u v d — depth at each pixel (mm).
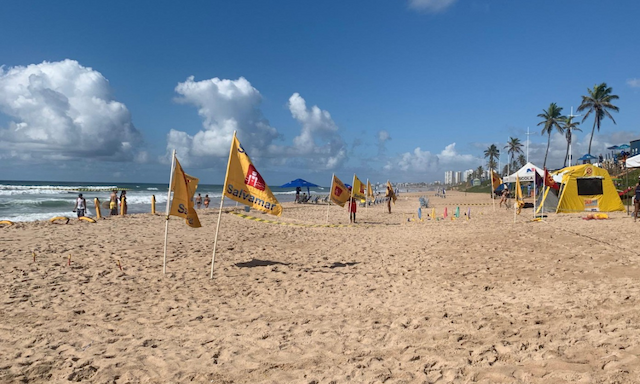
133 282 7766
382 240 13688
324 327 5059
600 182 20016
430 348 4121
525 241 11148
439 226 17203
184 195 8594
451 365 3646
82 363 4027
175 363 4035
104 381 3654
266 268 9047
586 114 52250
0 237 12539
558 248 10000
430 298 6375
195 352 4328
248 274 8523
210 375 3740
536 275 7621
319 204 39250
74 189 72875
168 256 10344
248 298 6715
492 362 3654
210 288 7375
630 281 6504
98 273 8375
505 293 6461
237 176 8367
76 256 10008
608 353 3535
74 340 4723
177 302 6453
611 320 4512
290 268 9133
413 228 17000
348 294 6852
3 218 21828
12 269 8461
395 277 8102
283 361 4020
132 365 3982
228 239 13617
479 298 6199
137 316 5695
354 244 12844
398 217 24391
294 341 4598
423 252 10766
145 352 4332
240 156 8406
